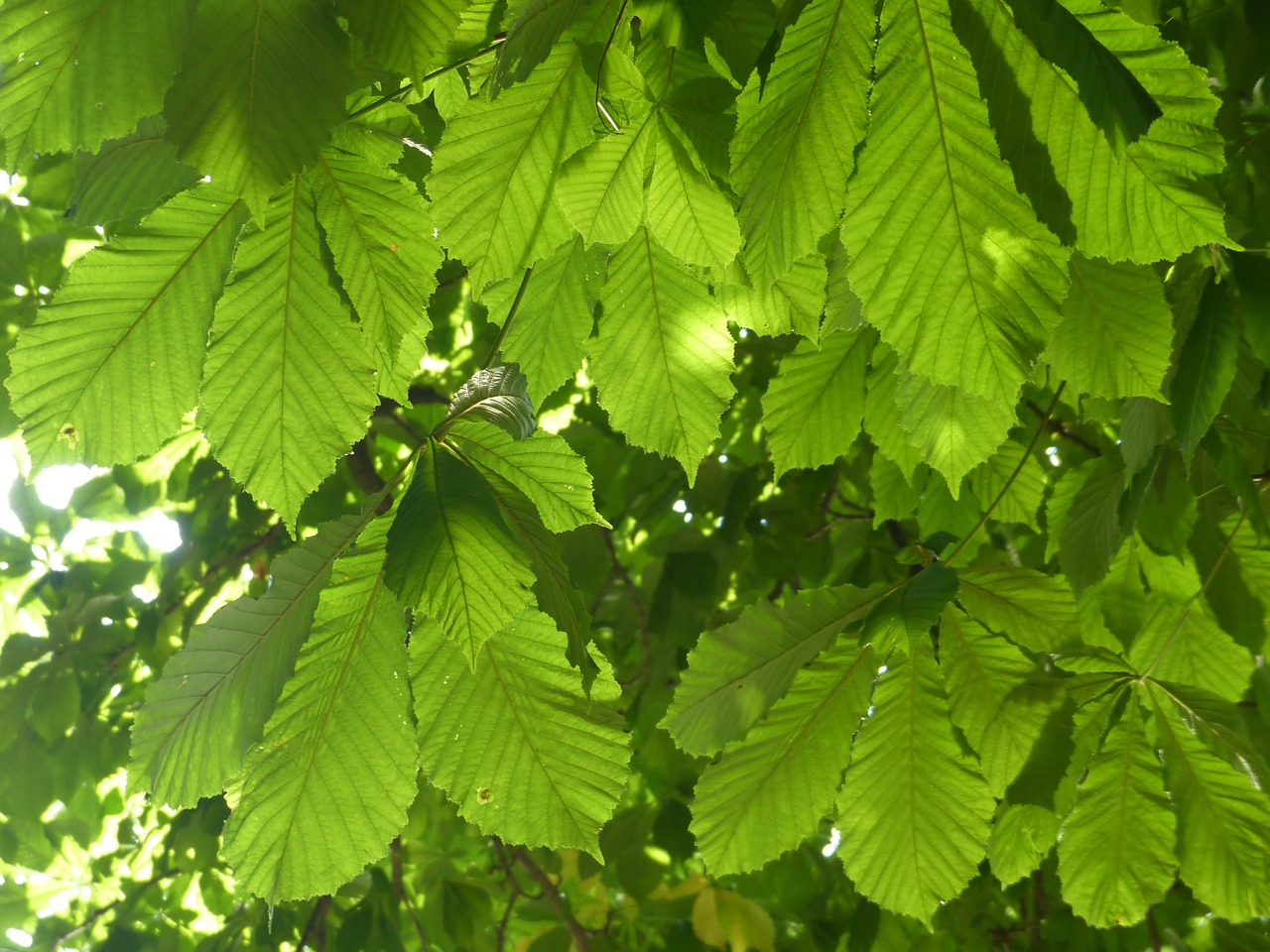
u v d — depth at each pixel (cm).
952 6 64
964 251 68
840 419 105
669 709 88
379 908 221
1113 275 84
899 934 196
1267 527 106
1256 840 88
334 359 77
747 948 206
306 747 73
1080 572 114
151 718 74
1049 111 65
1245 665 111
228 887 246
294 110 67
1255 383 111
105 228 177
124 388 76
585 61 69
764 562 206
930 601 80
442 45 67
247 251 74
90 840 246
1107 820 91
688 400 87
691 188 73
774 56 68
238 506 223
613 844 201
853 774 85
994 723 86
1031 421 177
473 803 76
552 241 75
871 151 66
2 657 208
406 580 68
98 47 65
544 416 234
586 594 194
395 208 75
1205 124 64
